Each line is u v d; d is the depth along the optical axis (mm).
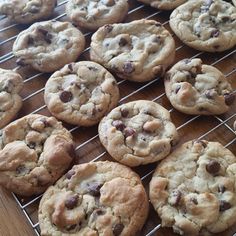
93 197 223
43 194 230
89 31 317
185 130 262
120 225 211
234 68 292
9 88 270
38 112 273
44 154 239
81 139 260
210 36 294
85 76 272
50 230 213
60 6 336
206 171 230
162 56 281
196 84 270
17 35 317
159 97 277
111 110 264
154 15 327
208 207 214
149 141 244
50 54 286
